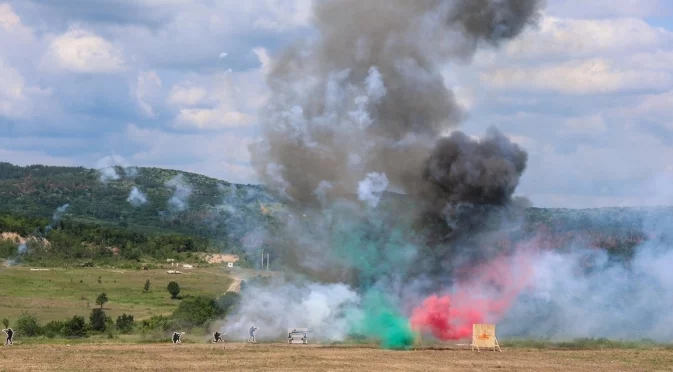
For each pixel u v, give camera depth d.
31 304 154.50
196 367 64.56
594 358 75.38
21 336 102.12
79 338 96.94
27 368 62.34
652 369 68.06
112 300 166.50
